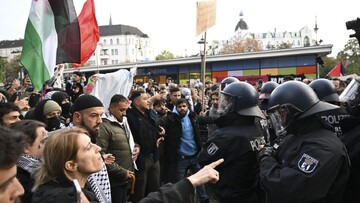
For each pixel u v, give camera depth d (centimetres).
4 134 125
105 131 427
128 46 13212
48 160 213
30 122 272
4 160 121
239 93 345
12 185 127
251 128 345
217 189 341
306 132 267
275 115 281
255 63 2370
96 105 362
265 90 563
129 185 497
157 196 181
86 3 647
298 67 2264
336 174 245
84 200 193
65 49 573
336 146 250
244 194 333
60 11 554
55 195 192
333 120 352
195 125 606
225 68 2456
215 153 335
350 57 4478
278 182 249
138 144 503
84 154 217
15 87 790
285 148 276
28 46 523
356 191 276
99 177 309
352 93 341
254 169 335
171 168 597
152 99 648
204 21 824
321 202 246
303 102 267
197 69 2558
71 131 222
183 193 185
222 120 351
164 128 593
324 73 4625
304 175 240
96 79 565
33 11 527
